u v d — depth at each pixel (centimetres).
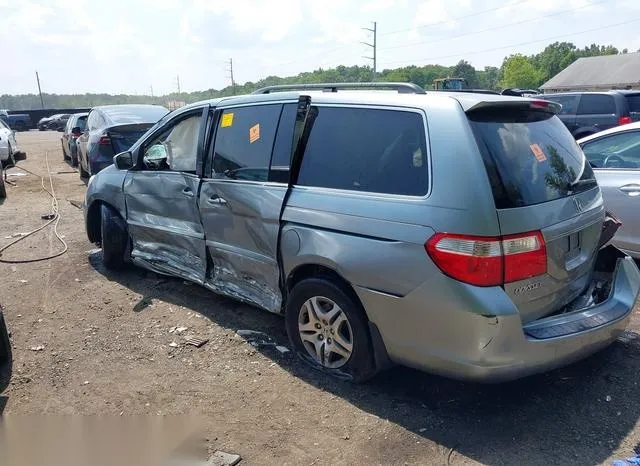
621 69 4981
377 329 333
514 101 327
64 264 629
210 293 526
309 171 374
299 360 396
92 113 1242
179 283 556
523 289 302
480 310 288
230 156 437
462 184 298
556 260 320
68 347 427
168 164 512
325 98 377
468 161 300
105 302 514
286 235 377
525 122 344
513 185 306
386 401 345
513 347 294
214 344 426
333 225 346
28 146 2494
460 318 295
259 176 406
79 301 519
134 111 1165
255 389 362
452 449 299
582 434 309
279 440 311
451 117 313
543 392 352
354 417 330
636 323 448
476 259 290
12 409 345
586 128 1287
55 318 482
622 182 534
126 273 593
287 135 391
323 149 370
